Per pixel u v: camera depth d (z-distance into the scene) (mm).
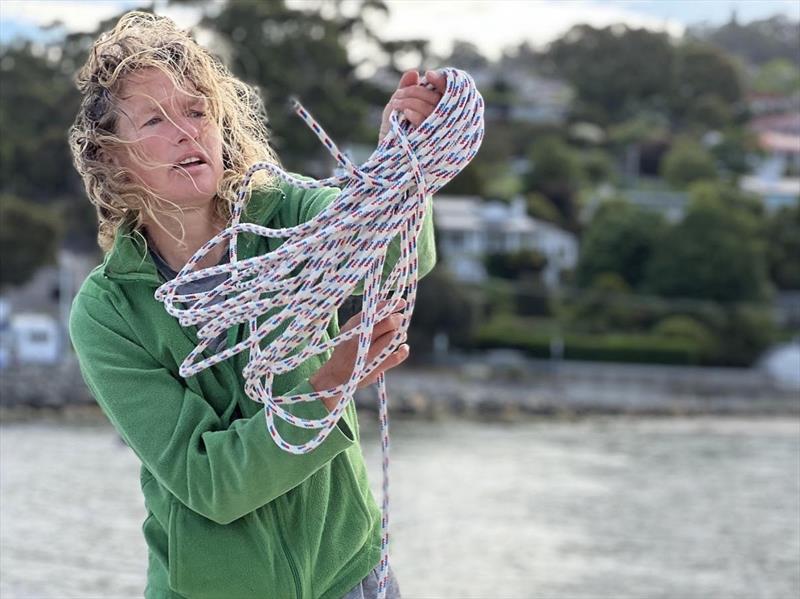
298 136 50375
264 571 2027
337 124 51125
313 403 1914
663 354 54469
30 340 45281
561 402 46625
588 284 61531
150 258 2043
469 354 53469
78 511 18453
